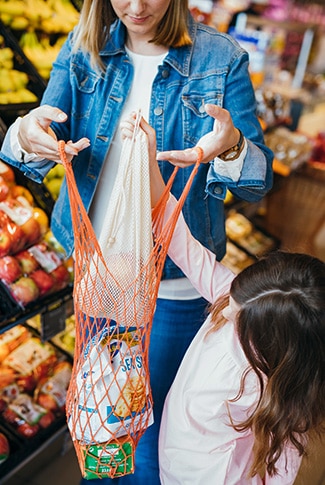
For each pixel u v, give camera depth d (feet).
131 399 3.92
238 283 4.22
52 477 7.15
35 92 7.75
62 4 8.71
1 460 6.45
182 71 4.66
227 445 4.61
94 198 5.11
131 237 3.71
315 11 14.67
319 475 7.29
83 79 4.87
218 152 3.82
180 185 4.91
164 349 5.43
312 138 14.34
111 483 5.69
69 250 5.46
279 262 4.17
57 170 8.13
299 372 4.06
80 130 5.01
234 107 4.69
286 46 14.19
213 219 5.23
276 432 4.23
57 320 6.76
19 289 6.27
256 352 4.16
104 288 3.73
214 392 4.61
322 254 12.60
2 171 6.82
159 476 5.54
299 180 13.08
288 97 14.03
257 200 4.80
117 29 4.66
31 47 8.23
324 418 4.41
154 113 4.75
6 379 7.08
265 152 4.58
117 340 3.91
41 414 7.04
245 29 12.76
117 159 4.90
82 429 3.94
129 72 4.75
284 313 3.97
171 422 4.85
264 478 4.89
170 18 4.50
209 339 4.83
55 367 7.68
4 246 6.30
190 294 5.30
